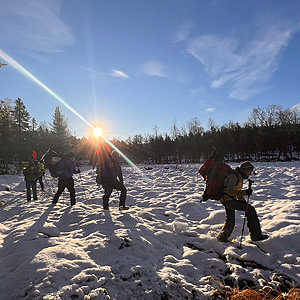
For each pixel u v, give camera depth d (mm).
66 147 33812
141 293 2344
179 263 3004
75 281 2336
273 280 2693
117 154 5438
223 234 3574
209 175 3615
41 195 8172
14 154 30938
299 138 34562
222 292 2453
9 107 44062
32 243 3188
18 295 2182
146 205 6504
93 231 3824
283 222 4031
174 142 44781
